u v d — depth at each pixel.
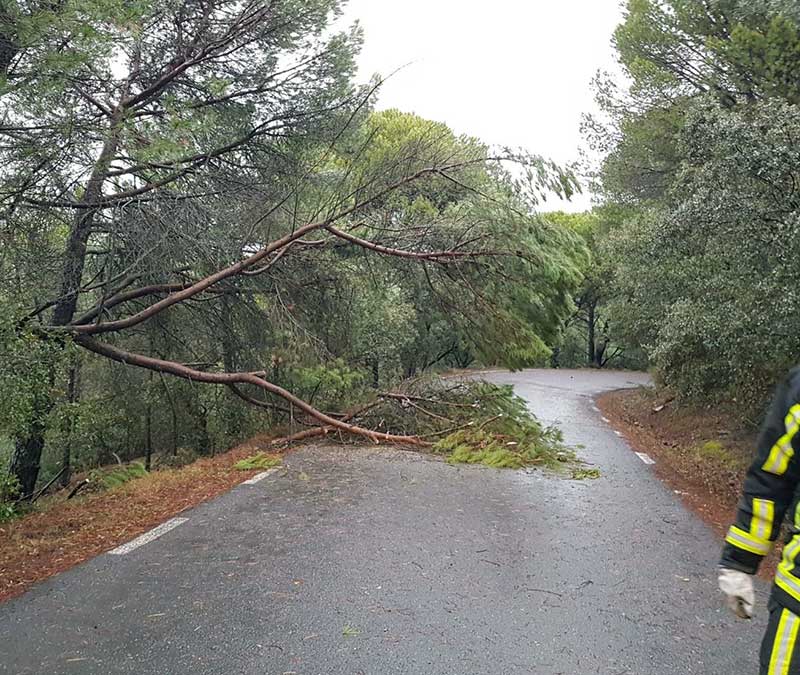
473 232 11.98
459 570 5.79
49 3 7.34
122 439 17.05
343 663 4.12
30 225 9.48
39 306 10.55
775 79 12.36
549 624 4.73
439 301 13.27
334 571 5.72
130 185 11.48
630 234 17.88
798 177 8.01
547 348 12.77
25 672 4.00
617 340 27.73
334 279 13.78
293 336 13.34
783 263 8.10
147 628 4.60
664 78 15.99
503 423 11.96
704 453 12.87
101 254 12.02
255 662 4.13
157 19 11.12
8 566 5.92
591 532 7.07
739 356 9.38
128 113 9.39
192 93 11.90
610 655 4.29
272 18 11.53
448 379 13.37
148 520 7.44
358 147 12.76
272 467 10.31
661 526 7.38
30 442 12.29
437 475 9.83
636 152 17.72
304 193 12.66
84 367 14.09
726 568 2.45
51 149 8.56
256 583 5.43
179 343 14.29
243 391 14.98
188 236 11.08
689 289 12.09
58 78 7.59
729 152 8.36
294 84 12.19
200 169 11.87
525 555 6.24
